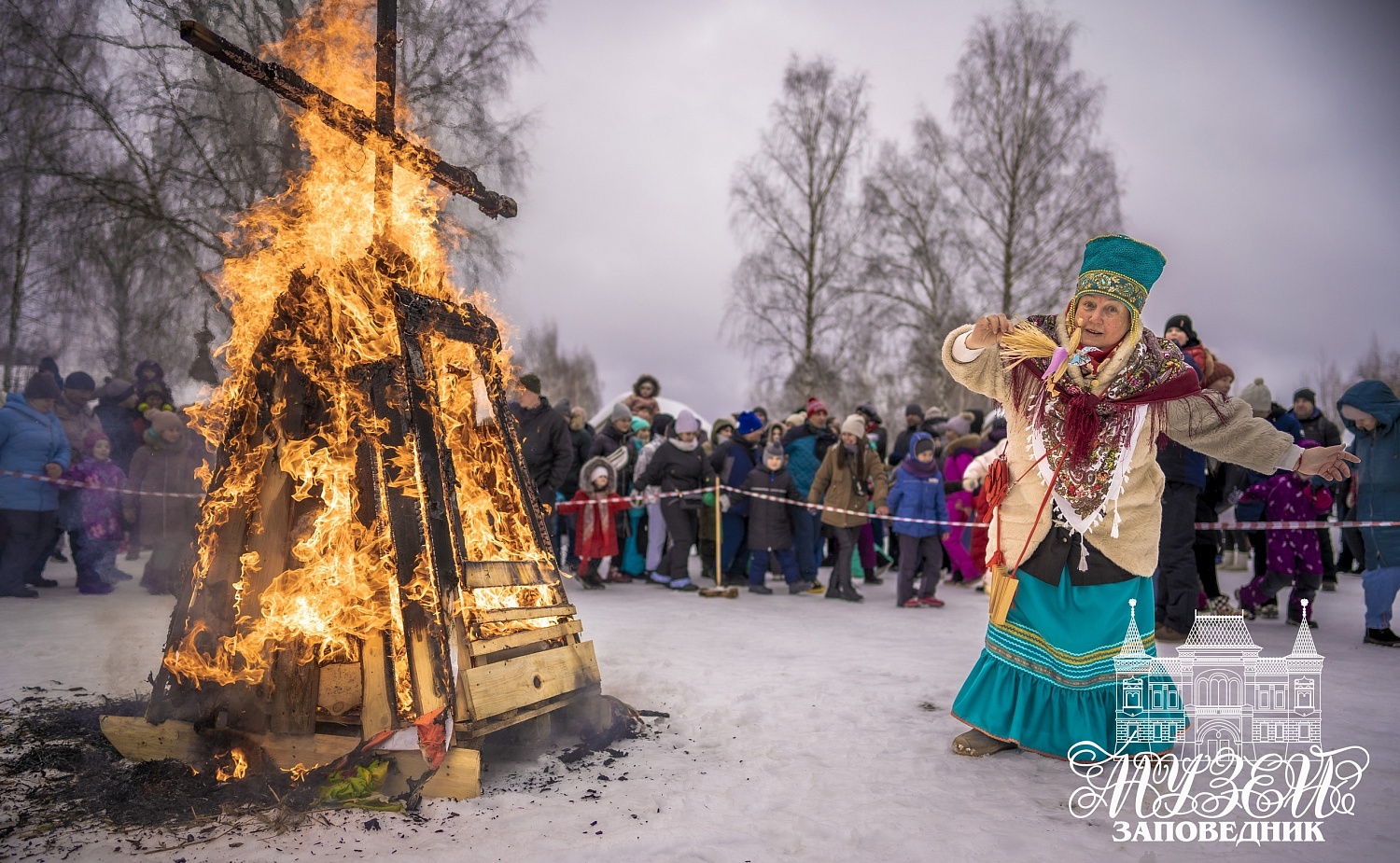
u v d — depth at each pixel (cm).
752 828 257
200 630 302
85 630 586
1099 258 323
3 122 1376
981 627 689
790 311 3039
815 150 3058
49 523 793
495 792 284
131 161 1411
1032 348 324
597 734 346
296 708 288
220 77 1328
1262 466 320
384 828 251
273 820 254
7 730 337
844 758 331
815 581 950
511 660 311
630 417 1083
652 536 991
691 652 545
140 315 1441
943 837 253
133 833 244
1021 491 334
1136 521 321
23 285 1469
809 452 1016
